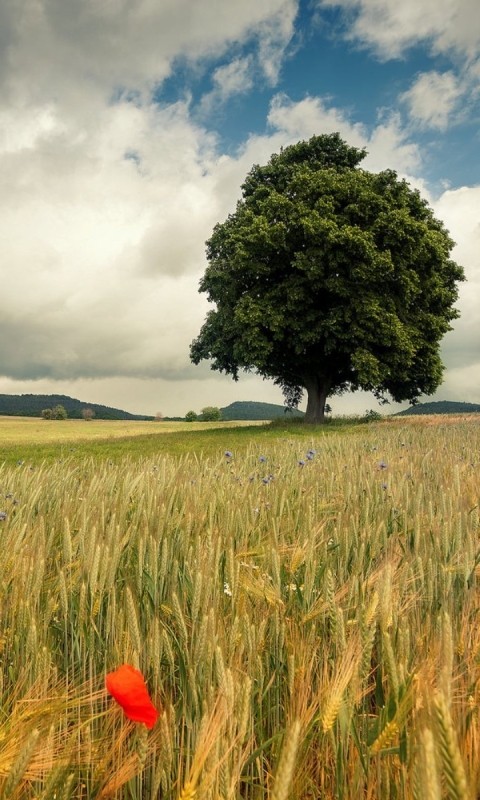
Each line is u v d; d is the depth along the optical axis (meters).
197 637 1.55
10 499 4.04
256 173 32.19
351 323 26.72
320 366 31.25
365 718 1.54
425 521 3.26
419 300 30.39
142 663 1.72
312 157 31.80
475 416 31.84
